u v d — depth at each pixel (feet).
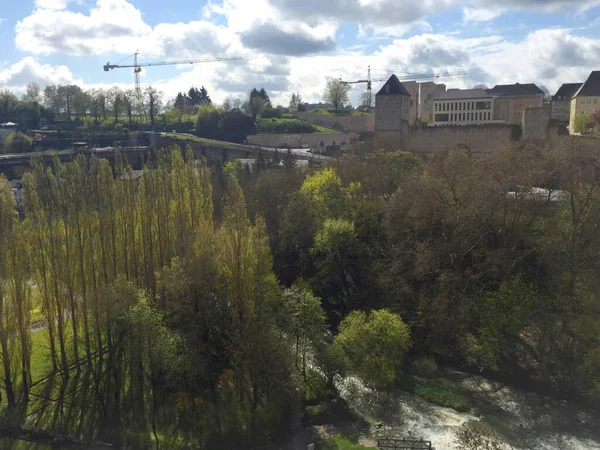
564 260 217.15
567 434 157.38
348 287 244.42
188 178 240.94
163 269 193.36
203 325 181.16
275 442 154.40
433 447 149.69
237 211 177.88
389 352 180.14
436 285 220.43
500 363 197.16
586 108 512.63
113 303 167.84
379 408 173.27
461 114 590.55
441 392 181.78
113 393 172.04
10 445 147.64
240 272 173.37
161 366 159.22
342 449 148.56
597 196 210.38
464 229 230.68
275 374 161.68
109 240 198.49
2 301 155.94
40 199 173.17
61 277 175.52
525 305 187.32
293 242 265.54
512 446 150.92
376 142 485.97
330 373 178.29
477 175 235.20
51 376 180.14
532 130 456.04
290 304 186.70
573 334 187.93
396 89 527.40
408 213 244.42
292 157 425.69
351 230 241.76
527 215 246.06
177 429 157.17
